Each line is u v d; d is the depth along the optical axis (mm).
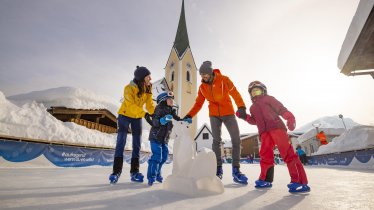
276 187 2178
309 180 2926
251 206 1267
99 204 1288
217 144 2922
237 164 2646
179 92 34406
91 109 10773
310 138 19094
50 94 10516
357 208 1220
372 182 2615
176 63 37000
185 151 1939
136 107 2688
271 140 2191
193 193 1599
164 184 1962
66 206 1229
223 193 1767
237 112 2605
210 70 2758
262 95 2375
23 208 1171
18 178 2867
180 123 2172
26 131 6000
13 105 6574
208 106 3018
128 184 2346
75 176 3369
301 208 1218
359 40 4230
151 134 2455
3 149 5391
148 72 2805
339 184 2418
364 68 5695
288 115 2066
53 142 6426
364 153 6633
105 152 8414
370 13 3461
